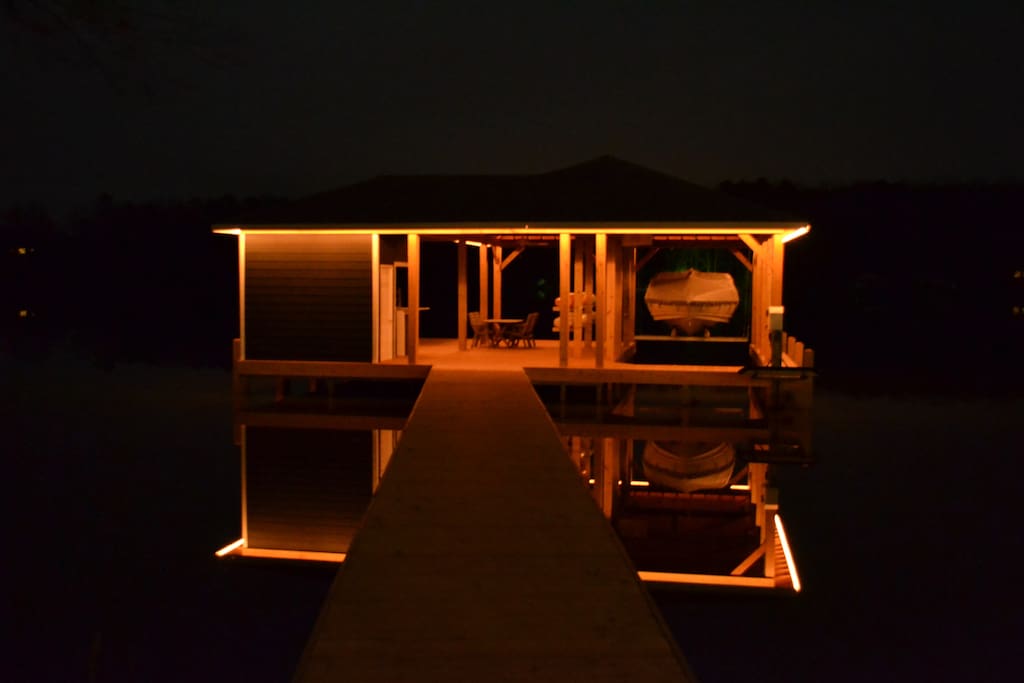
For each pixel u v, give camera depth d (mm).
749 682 7617
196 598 8594
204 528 10547
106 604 8312
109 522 10836
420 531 5453
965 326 38906
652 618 4129
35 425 16875
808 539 10703
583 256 18625
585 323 17188
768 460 11977
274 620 8227
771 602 8047
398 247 15867
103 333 38094
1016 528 11109
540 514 5820
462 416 9555
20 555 9648
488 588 4496
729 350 25266
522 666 3641
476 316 18141
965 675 7438
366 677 3535
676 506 11203
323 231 14250
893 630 8227
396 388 18312
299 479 11852
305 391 20500
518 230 13711
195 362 28328
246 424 14461
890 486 13062
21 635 7762
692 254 31219
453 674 3568
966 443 16031
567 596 4391
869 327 38719
